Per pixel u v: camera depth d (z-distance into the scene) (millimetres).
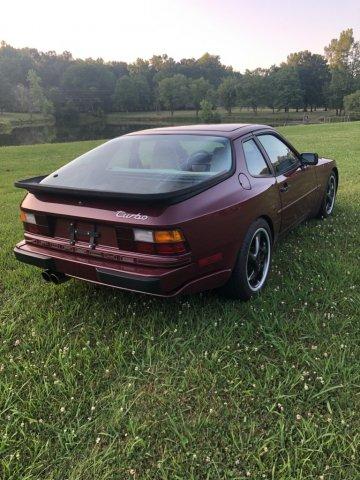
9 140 58406
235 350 2938
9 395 2590
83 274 3207
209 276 3141
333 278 3902
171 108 137250
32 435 2326
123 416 2420
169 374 2768
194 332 3158
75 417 2441
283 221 4289
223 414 2422
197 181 3176
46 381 2738
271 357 2881
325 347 2932
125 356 2977
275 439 2217
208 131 3891
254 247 3697
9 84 126312
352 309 3410
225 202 3182
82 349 2979
